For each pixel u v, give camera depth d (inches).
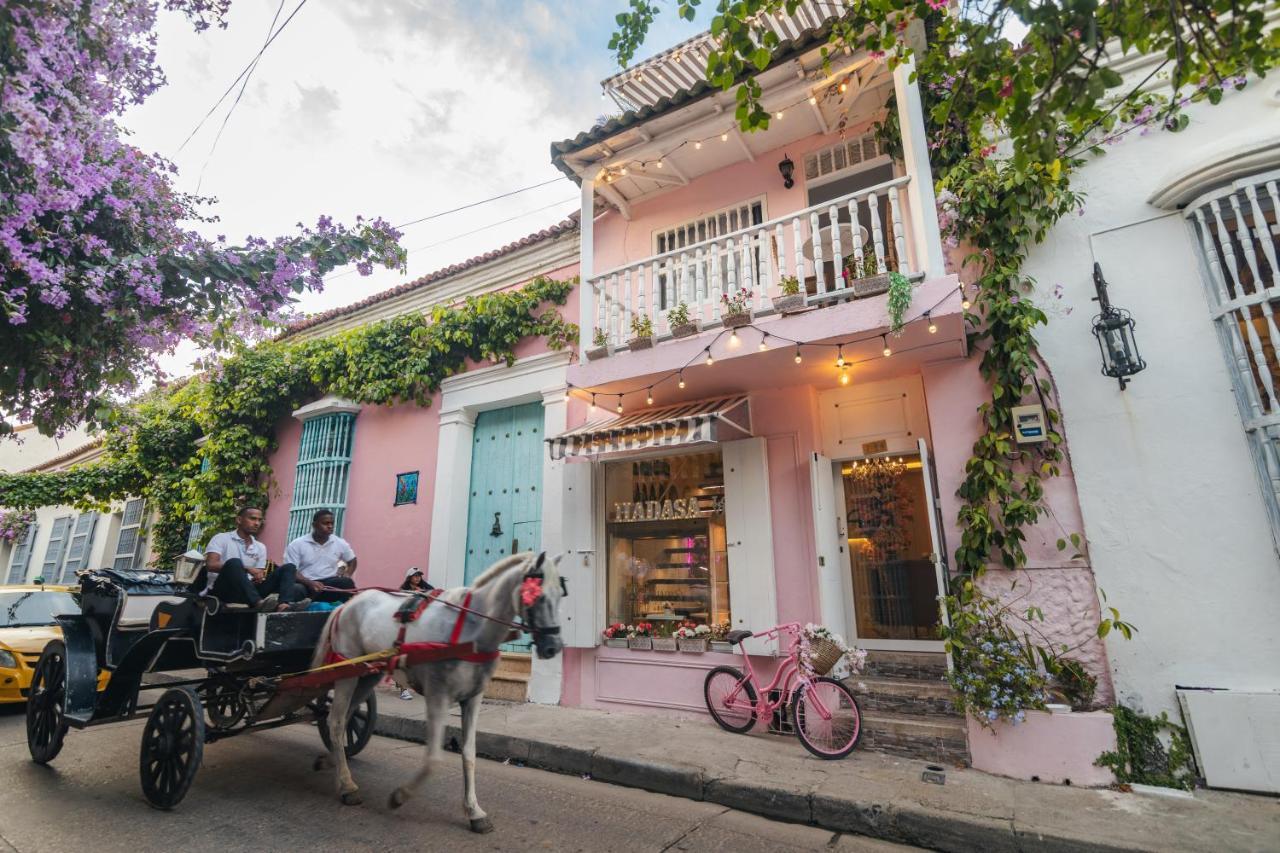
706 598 294.7
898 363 259.3
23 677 294.4
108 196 177.0
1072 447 227.5
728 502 288.2
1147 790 185.3
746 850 160.6
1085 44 122.2
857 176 305.6
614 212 365.7
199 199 204.8
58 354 182.2
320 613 207.8
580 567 313.1
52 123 151.7
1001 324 241.1
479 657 173.0
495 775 219.1
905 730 223.5
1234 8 127.7
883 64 264.2
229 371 458.3
